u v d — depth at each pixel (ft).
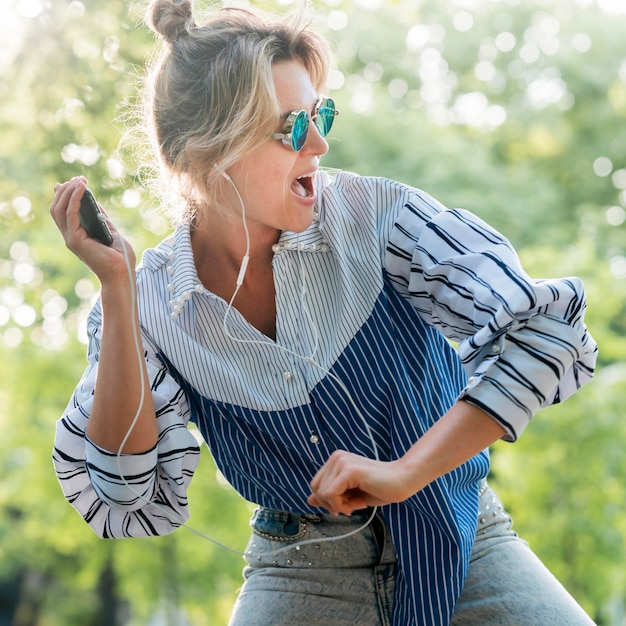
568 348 6.38
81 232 6.98
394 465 6.05
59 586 55.36
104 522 7.56
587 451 24.41
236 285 7.36
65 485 7.46
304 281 7.22
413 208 7.18
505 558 7.42
